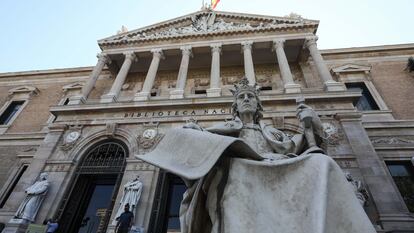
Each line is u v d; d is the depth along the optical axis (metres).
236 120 2.65
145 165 13.70
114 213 11.91
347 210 1.40
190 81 22.72
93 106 17.20
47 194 13.23
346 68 20.83
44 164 14.64
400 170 14.64
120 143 15.56
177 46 21.92
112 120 16.55
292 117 14.80
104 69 24.89
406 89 18.95
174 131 2.05
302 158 1.64
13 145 20.48
